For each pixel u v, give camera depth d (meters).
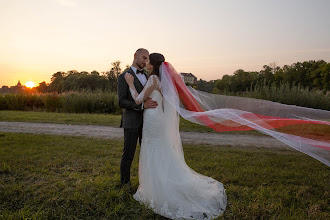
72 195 3.41
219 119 3.22
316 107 13.05
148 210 3.07
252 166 4.70
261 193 3.51
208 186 3.39
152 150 3.20
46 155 5.29
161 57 3.38
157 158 3.17
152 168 3.16
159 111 3.24
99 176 4.07
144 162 3.26
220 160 5.09
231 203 3.29
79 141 6.72
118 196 3.36
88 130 8.63
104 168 4.48
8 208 3.12
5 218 2.85
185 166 3.43
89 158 5.14
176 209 2.97
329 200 3.43
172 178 3.13
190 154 5.52
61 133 8.02
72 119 11.02
